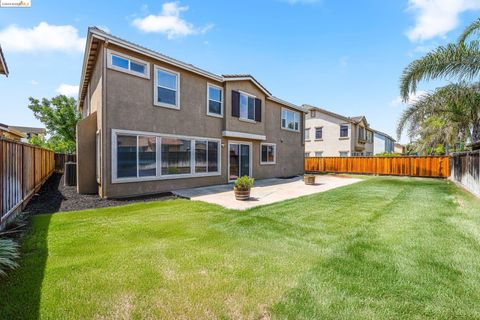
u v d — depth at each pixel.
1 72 7.61
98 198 8.68
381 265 3.53
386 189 11.23
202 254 3.92
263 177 16.28
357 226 5.44
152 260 3.68
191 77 11.48
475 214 6.45
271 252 4.02
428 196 9.31
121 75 8.99
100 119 8.97
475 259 3.71
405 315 2.46
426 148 20.64
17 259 3.65
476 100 9.45
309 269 3.42
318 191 10.77
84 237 4.67
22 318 2.40
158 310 2.54
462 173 12.27
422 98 11.24
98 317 2.43
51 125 26.44
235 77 13.23
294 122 19.70
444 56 8.34
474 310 2.53
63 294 2.79
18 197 6.34
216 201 8.31
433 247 4.19
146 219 5.97
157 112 10.10
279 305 2.62
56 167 17.94
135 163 9.41
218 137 12.85
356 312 2.51
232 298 2.75
